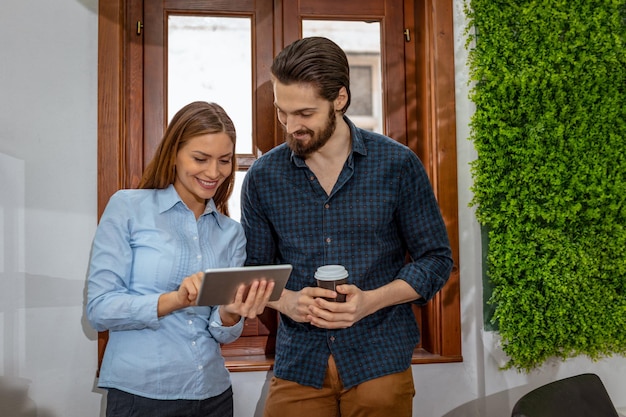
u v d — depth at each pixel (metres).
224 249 1.50
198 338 1.40
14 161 1.95
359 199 1.53
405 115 2.29
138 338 1.34
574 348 2.12
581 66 2.13
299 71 1.38
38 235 1.96
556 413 1.46
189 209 1.46
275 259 1.71
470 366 2.11
